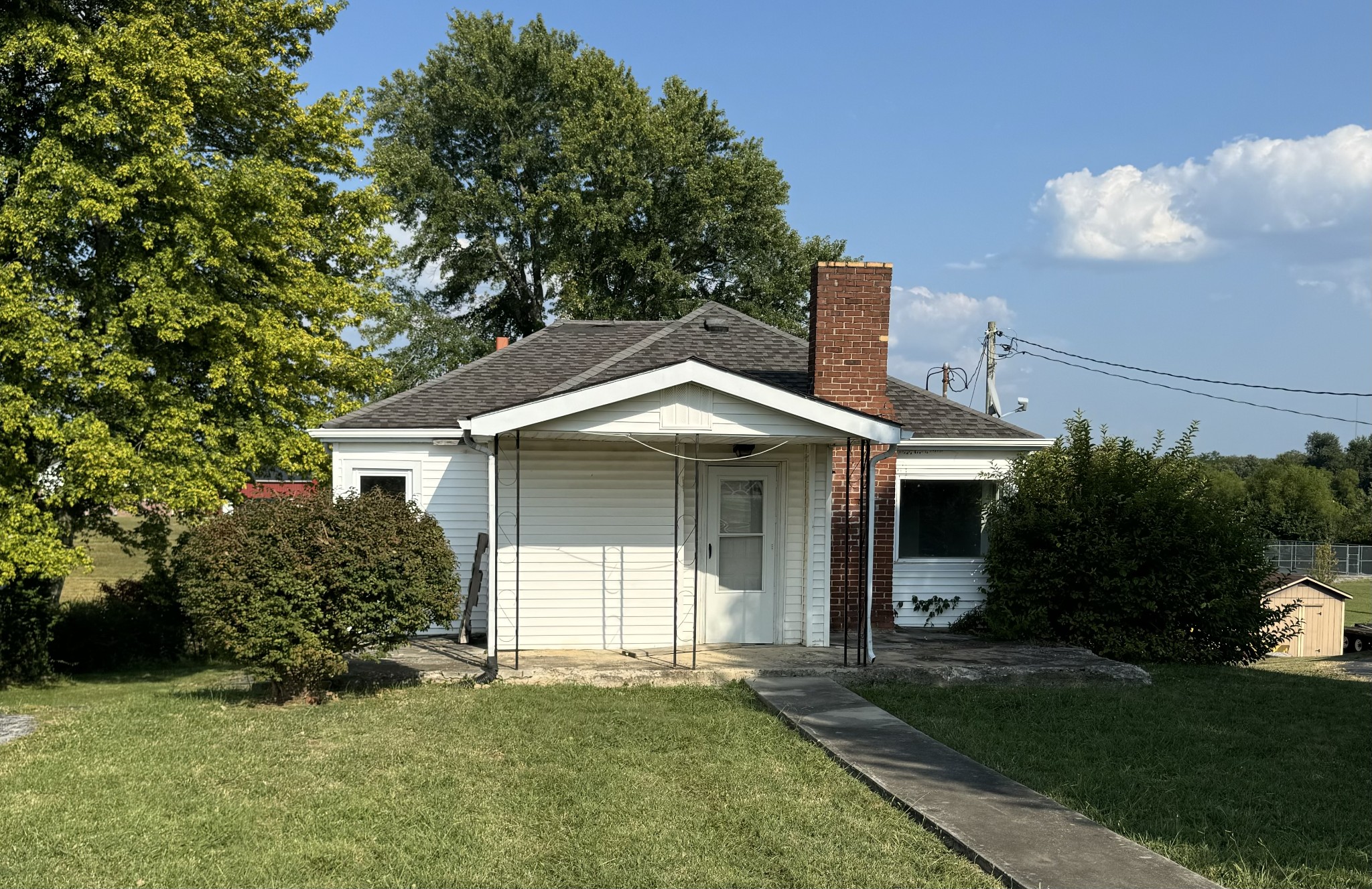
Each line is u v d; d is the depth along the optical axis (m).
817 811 6.78
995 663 11.99
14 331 13.38
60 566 13.74
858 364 13.98
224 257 14.60
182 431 14.47
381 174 19.81
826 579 13.25
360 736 8.71
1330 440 105.06
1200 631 14.04
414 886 5.47
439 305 38.28
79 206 12.92
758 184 35.81
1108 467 14.44
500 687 11.02
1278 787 7.54
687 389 11.28
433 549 10.30
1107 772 7.82
